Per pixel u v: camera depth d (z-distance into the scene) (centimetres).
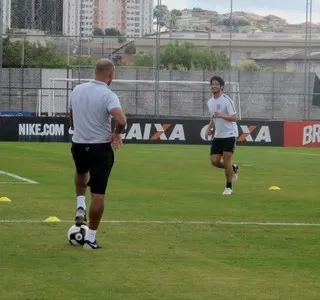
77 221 1230
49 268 1066
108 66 1213
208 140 4288
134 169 2723
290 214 1639
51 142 4181
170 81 4750
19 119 4200
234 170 2023
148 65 5434
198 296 930
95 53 5181
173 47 5625
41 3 4966
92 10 5581
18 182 2203
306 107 4947
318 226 1476
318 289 973
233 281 1009
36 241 1256
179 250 1212
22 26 4966
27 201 1764
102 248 1211
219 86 2022
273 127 4291
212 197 1936
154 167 2817
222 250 1220
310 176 2595
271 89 5122
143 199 1862
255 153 3734
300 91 5088
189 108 5184
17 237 1288
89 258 1136
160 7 4788
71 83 5047
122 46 5384
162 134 4275
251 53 6588
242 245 1266
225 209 1705
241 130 4284
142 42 5550
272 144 4297
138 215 1575
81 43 4938
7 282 981
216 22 5653
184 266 1095
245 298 924
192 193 2017
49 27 4991
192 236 1341
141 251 1196
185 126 4278
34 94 4972
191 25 5650
